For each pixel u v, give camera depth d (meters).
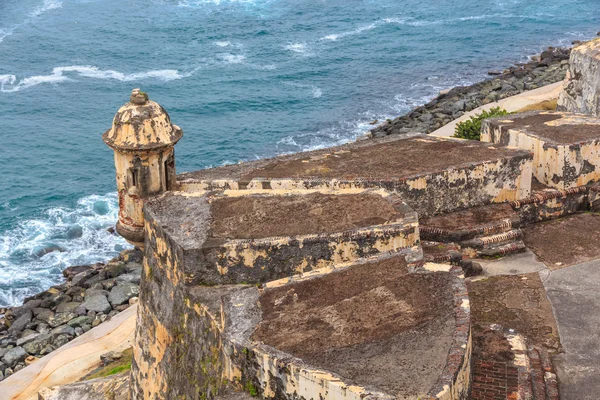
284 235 13.33
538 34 74.88
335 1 91.19
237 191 15.39
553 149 18.44
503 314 14.70
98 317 30.33
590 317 14.46
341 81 63.62
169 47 74.12
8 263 37.25
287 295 12.19
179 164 48.75
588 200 18.80
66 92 61.72
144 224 15.12
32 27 79.56
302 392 10.34
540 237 17.70
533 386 12.01
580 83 24.55
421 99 57.91
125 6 88.38
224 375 11.56
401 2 89.88
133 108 15.27
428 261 13.00
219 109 58.09
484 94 50.78
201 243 13.13
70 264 37.12
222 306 12.00
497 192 17.95
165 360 14.07
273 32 79.44
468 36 75.56
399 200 14.51
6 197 43.91
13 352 28.09
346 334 11.13
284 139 51.97
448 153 18.47
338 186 16.66
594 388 12.61
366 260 13.05
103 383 17.86
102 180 46.31
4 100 59.75
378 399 9.46
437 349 10.70
